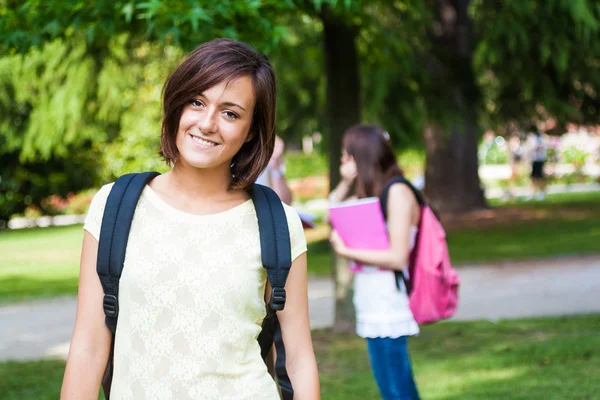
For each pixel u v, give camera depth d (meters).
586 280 12.34
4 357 8.64
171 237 2.44
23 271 15.67
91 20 6.48
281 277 2.51
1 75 18.58
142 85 19.50
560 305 10.58
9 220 27.39
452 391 6.71
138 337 2.39
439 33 14.65
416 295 4.73
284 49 9.50
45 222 28.45
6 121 20.66
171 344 2.38
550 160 35.06
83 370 2.45
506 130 18.66
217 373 2.40
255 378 2.47
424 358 7.97
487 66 15.73
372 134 4.92
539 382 6.85
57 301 12.18
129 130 22.23
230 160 2.56
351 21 8.41
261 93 2.50
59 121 17.33
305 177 34.00
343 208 4.80
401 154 18.42
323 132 18.58
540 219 21.06
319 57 12.18
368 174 4.86
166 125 2.51
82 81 14.88
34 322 10.64
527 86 15.59
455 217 21.53
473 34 15.07
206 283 2.41
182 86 2.44
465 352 8.14
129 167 22.73
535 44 15.05
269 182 8.30
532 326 9.25
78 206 28.27
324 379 7.24
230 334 2.42
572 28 14.79
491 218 21.28
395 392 4.71
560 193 31.38
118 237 2.42
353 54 9.00
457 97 10.25
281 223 2.54
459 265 14.30
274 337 2.61
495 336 8.82
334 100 9.01
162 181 2.56
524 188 34.91
